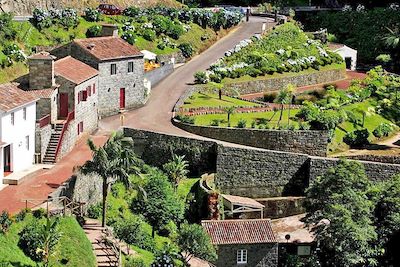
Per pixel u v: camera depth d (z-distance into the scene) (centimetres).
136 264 6638
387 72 14600
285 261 7844
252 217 8512
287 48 13488
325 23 16725
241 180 9119
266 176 9188
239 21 15175
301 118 10444
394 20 16475
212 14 14425
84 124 9188
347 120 11069
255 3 17575
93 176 7750
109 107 10112
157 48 12938
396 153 10381
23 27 12112
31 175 7738
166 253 6925
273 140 9619
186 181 8912
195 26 14188
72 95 8788
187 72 12250
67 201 7075
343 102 11856
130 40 12600
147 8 14875
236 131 9556
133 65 10394
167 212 7894
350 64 15038
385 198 7950
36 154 8206
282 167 9219
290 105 11075
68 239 6550
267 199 9012
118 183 8125
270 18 16200
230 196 8800
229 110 10138
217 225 7575
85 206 7538
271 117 10412
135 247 7225
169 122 9950
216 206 8294
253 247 7481
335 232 7556
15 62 11106
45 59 8581
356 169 8094
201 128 9581
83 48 9812
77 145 8962
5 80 10656
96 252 6756
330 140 10162
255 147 9550
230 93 11712
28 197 7081
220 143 9094
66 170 7994
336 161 9200
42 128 8238
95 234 7119
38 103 8425
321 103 11525
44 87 8631
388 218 7856
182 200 8469
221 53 13450
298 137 9712
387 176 9269
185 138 9119
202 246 7081
